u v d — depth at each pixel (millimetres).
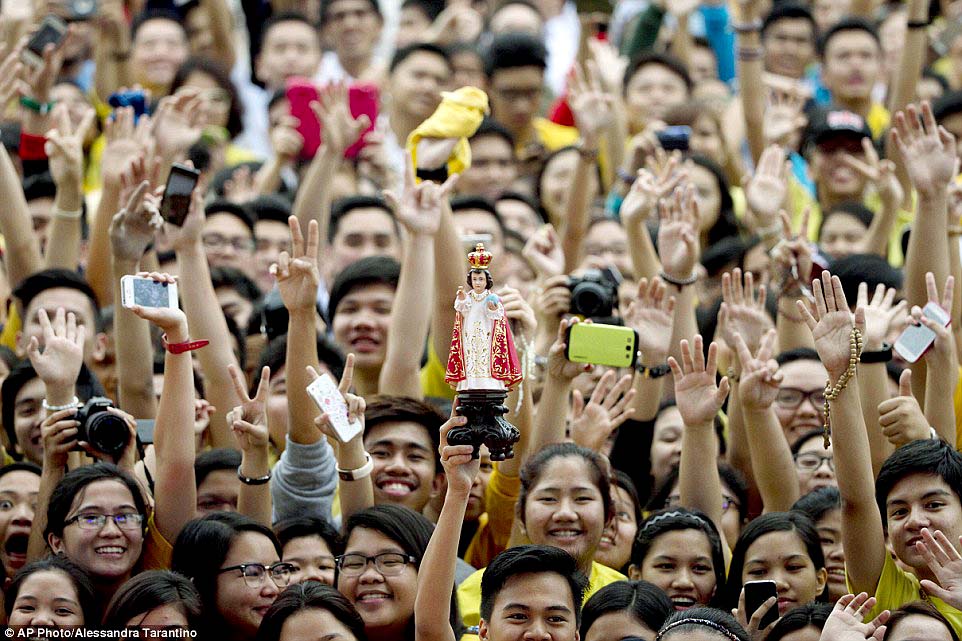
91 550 19750
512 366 17141
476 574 21219
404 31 39594
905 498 19969
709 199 30484
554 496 20578
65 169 26156
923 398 23375
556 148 35031
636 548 21078
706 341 26641
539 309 24875
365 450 21812
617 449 23625
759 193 28141
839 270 25578
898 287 25562
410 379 22906
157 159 24781
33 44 28531
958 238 25297
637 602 19281
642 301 23656
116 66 35000
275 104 34344
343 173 32344
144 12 35969
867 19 36500
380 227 28781
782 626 19094
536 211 31266
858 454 20094
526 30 37625
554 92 40219
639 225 26203
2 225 26062
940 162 23797
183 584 18875
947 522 19719
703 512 21344
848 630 18078
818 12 40750
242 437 20625
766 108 33281
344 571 19812
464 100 23719
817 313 20453
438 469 22344
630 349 21516
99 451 20641
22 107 28766
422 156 23578
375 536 19828
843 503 20234
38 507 20656
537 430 21828
